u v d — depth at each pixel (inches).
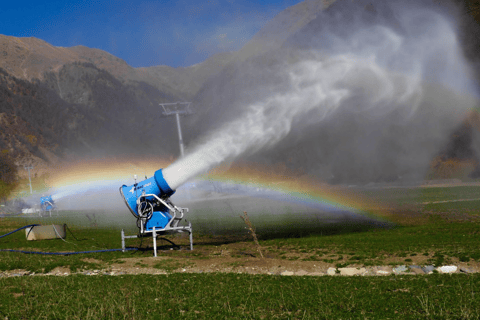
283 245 928.9
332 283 558.3
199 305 465.1
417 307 437.4
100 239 1138.7
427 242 871.7
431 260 692.1
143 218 844.6
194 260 764.6
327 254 786.2
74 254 857.5
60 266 724.0
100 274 672.4
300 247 884.0
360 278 591.5
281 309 445.7
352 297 474.3
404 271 650.2
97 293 511.2
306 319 406.6
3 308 444.8
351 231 1267.2
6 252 884.6
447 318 398.0
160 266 719.7
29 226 1114.7
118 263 755.4
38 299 486.6
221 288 539.8
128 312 424.8
